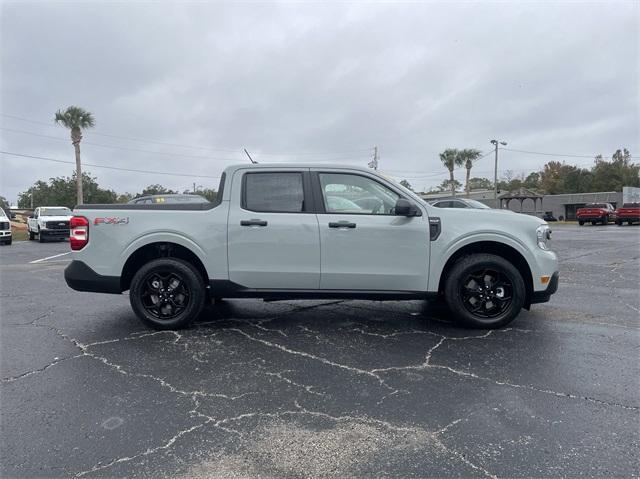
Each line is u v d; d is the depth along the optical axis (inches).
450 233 181.2
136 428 108.5
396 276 181.5
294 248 180.5
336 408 118.6
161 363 150.9
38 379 137.9
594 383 133.0
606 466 92.3
